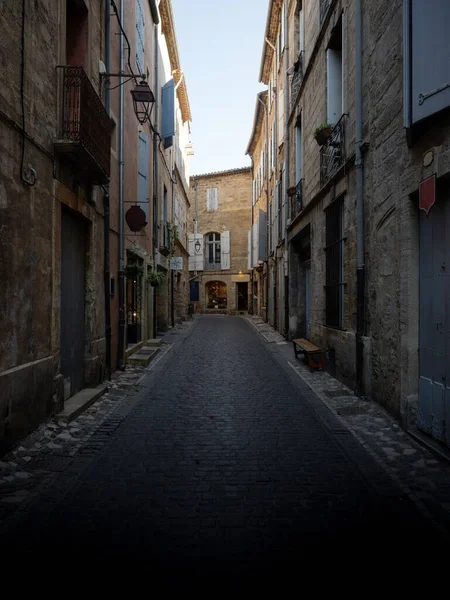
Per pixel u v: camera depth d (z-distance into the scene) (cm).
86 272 788
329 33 962
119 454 490
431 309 514
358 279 732
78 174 690
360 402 699
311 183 1174
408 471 442
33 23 535
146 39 1408
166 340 1650
